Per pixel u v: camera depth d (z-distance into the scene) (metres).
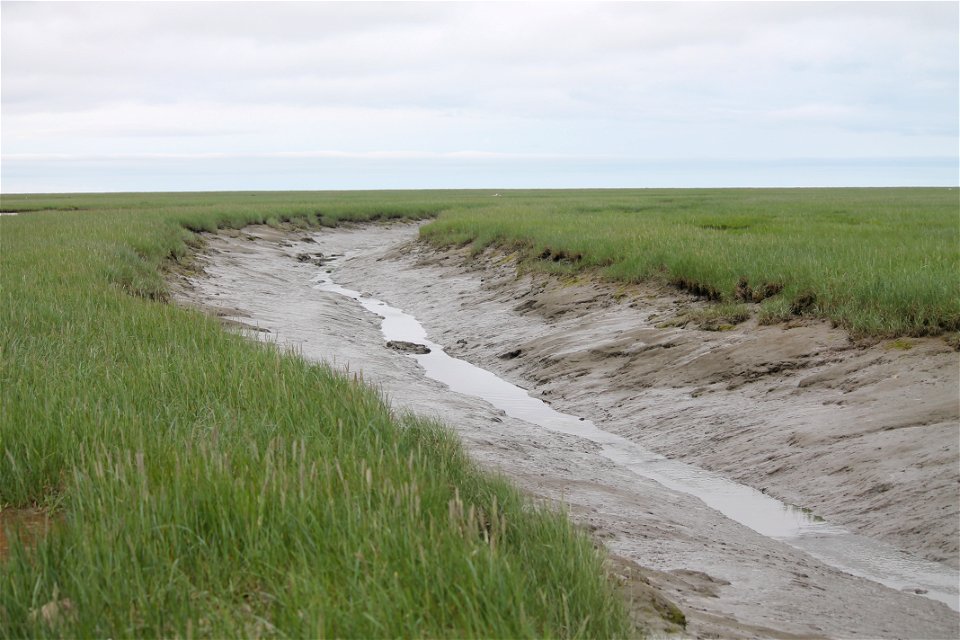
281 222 46.28
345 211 53.53
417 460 5.62
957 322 10.89
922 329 11.15
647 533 7.15
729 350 12.55
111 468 5.16
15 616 3.86
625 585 5.10
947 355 10.36
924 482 8.10
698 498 8.94
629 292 17.19
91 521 4.62
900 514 7.84
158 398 7.57
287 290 24.59
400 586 4.00
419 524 4.64
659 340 13.84
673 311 15.32
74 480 5.35
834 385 10.70
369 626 3.68
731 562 6.67
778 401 10.82
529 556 4.62
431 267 27.70
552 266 20.81
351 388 8.01
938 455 8.39
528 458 9.36
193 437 6.17
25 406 6.66
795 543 7.73
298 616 3.75
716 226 27.52
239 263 29.62
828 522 8.13
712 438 10.44
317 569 4.10
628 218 31.59
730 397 11.38
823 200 56.06
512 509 5.41
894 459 8.63
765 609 5.69
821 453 9.24
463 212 44.28
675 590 5.69
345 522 4.54
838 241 17.98
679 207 45.56
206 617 3.85
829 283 13.20
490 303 20.36
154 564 4.14
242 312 18.36
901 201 51.78
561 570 4.39
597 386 13.12
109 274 17.66
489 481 6.13
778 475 9.17
